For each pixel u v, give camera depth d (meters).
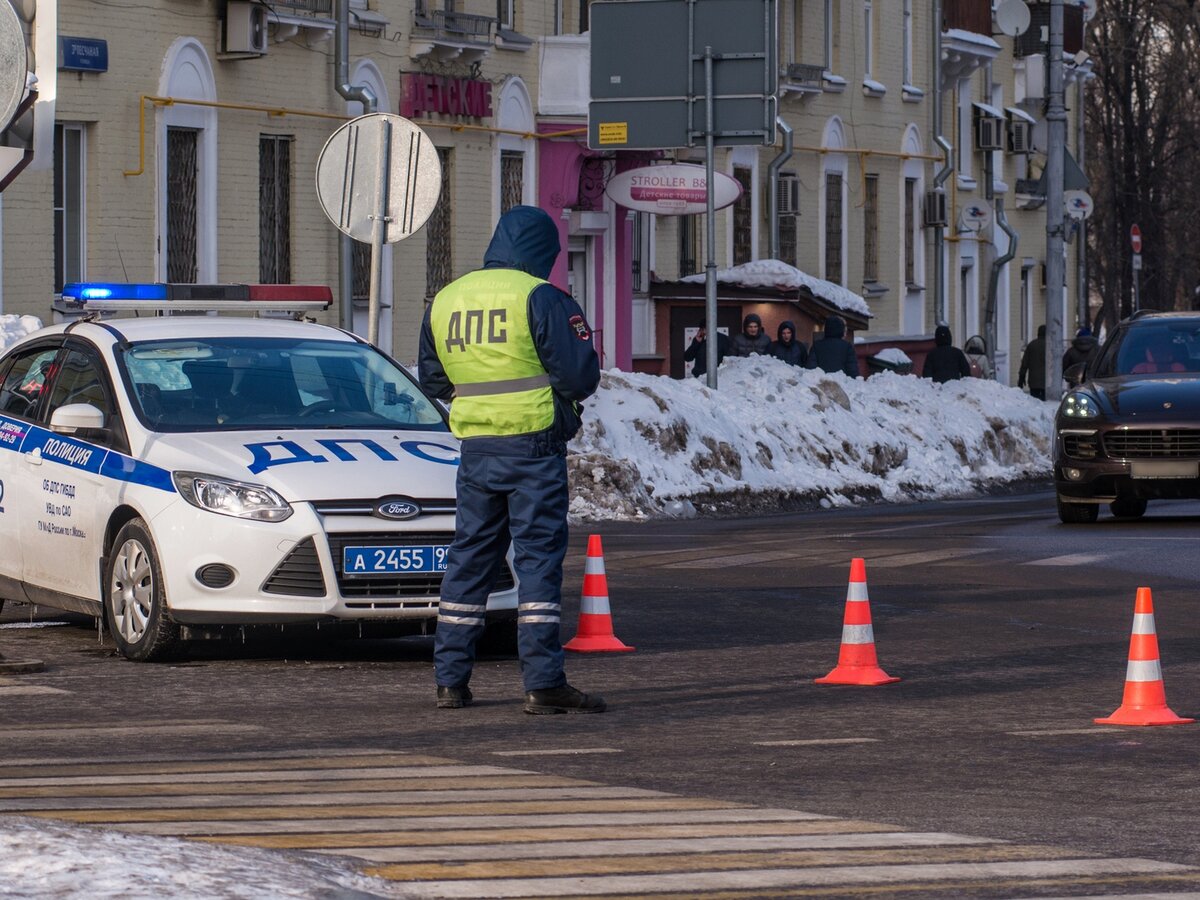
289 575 19.77
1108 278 130.25
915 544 33.91
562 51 61.03
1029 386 74.00
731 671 20.28
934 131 87.75
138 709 17.56
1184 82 127.62
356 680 19.50
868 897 10.77
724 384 51.19
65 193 44.50
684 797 13.58
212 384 21.72
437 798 13.17
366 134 28.11
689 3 49.91
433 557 19.97
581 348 17.08
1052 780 14.58
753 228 74.31
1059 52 66.88
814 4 77.25
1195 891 11.06
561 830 12.10
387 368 22.70
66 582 21.61
